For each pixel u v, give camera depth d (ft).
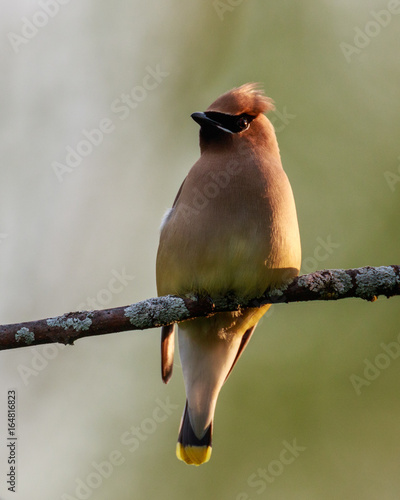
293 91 47.11
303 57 47.70
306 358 43.19
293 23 48.37
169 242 30.37
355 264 44.34
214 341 32.81
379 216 45.01
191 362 33.42
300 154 46.06
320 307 43.83
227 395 42.93
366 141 46.19
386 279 28.96
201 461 34.27
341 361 43.09
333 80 47.24
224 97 32.42
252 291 29.63
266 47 48.26
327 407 42.60
